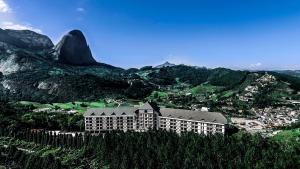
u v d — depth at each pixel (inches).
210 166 7682.1
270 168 7687.0
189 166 7780.5
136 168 7628.0
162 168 7726.4
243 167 7805.1
